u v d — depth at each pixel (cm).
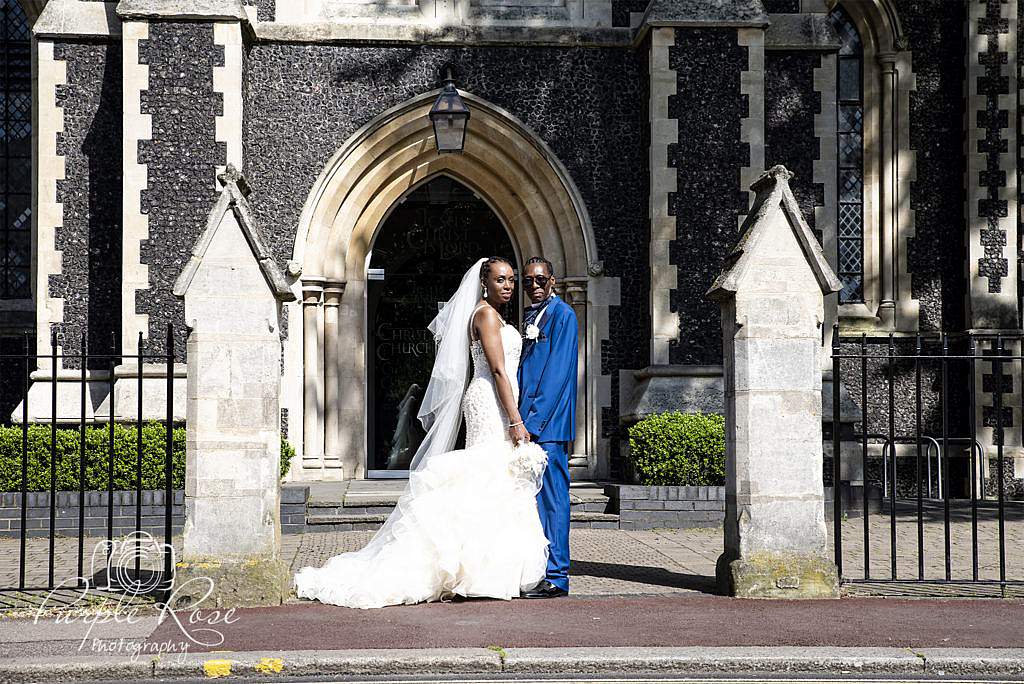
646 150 1155
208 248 629
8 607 605
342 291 1178
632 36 1180
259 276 632
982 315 1309
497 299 665
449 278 1256
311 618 577
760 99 1125
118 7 1073
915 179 1348
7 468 932
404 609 604
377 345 1248
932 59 1355
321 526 957
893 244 1339
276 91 1159
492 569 632
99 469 930
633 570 742
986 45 1329
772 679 466
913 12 1355
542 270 677
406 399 1246
